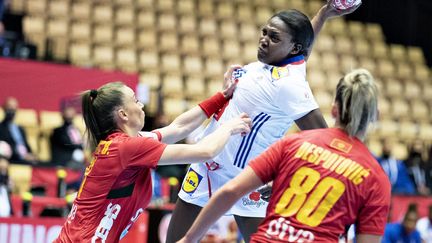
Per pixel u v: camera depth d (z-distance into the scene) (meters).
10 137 23.78
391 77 40.25
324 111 35.44
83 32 34.47
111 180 8.30
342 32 41.66
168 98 33.09
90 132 8.76
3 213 18.81
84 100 8.75
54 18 34.47
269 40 9.25
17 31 34.47
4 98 25.20
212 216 7.39
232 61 36.44
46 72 25.66
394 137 36.28
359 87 7.24
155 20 36.94
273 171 7.38
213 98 9.70
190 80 34.47
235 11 39.78
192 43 36.56
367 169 7.15
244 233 9.84
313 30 9.62
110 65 33.25
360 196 7.08
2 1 31.78
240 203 9.55
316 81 37.28
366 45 41.22
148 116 26.58
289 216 7.14
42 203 18.52
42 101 25.55
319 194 7.10
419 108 39.06
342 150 7.25
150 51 35.12
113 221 8.38
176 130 9.57
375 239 7.07
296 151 7.33
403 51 42.25
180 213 10.05
